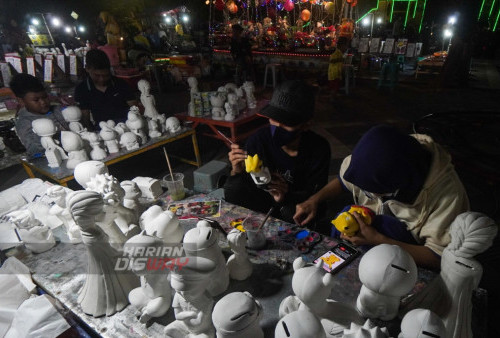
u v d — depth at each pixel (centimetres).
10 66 561
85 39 1230
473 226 83
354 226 135
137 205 168
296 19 1320
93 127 370
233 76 1042
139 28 1135
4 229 165
